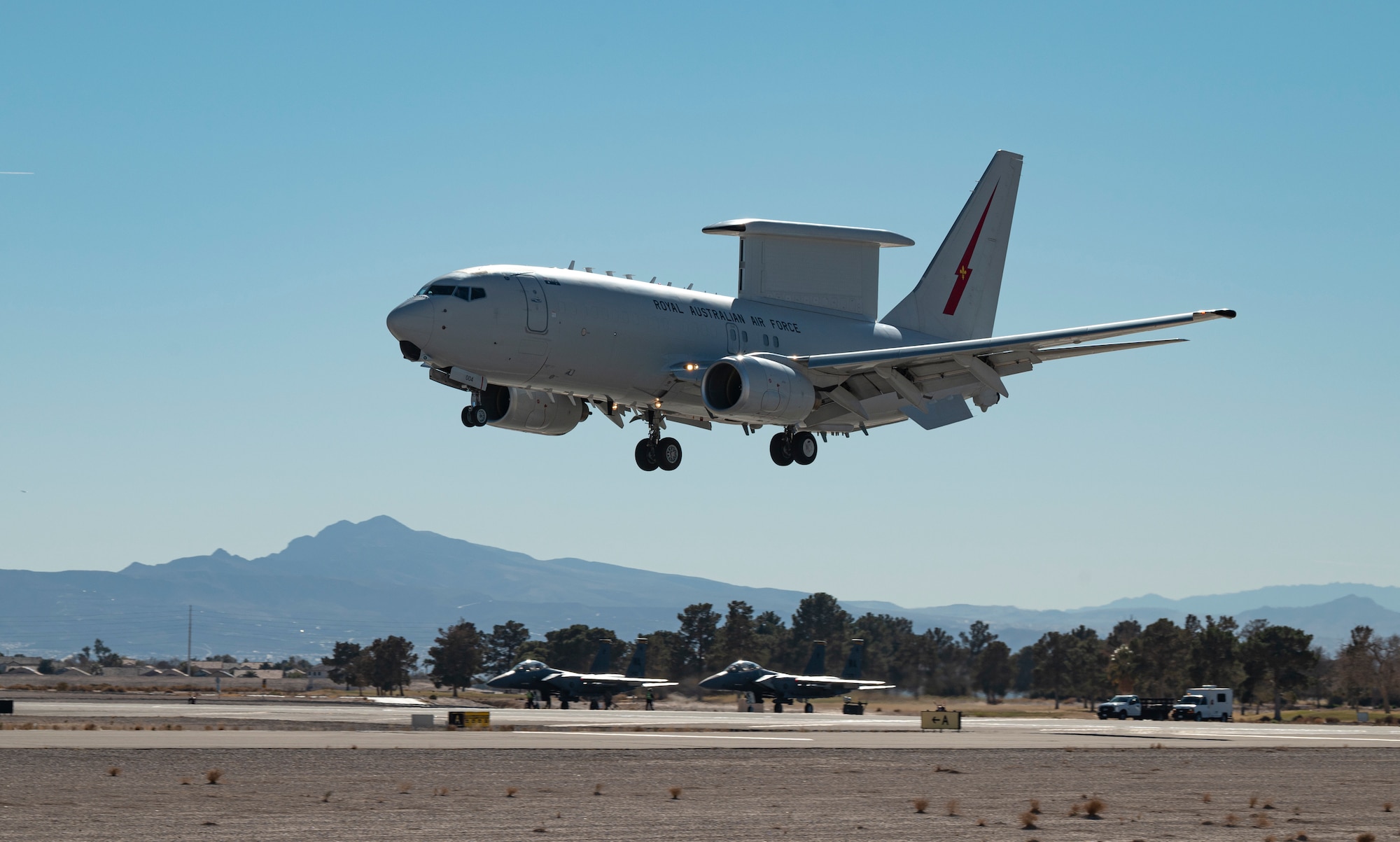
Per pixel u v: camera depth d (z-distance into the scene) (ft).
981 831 184.03
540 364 354.13
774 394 366.02
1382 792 258.37
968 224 482.69
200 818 179.52
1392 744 444.55
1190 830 191.31
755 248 422.41
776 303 424.05
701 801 212.02
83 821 173.58
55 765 247.50
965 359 378.53
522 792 219.82
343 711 592.19
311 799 203.00
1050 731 526.98
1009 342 367.66
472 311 339.16
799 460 408.26
